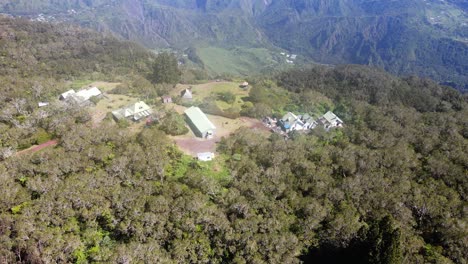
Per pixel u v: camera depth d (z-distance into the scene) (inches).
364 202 2353.6
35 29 7751.0
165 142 2770.7
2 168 2014.0
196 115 3474.4
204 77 6402.6
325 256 2071.9
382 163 2842.0
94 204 1940.2
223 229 1969.7
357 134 3572.8
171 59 5487.2
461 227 2159.2
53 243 1641.2
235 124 3708.2
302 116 4119.1
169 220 1964.8
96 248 1749.5
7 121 2696.9
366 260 1835.6
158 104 3865.7
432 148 3363.7
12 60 5467.5
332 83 6417.3
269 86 5797.2
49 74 5231.3
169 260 1775.3
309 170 2559.1
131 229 1894.7
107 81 5073.8
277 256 1877.5
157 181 2252.7
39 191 1919.3
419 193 2466.8
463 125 4200.3
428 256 1931.6
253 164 2596.0
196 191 2181.3
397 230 1775.3
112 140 2603.3
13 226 1685.5
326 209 2212.1
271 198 2287.2
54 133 2662.4
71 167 2149.4
